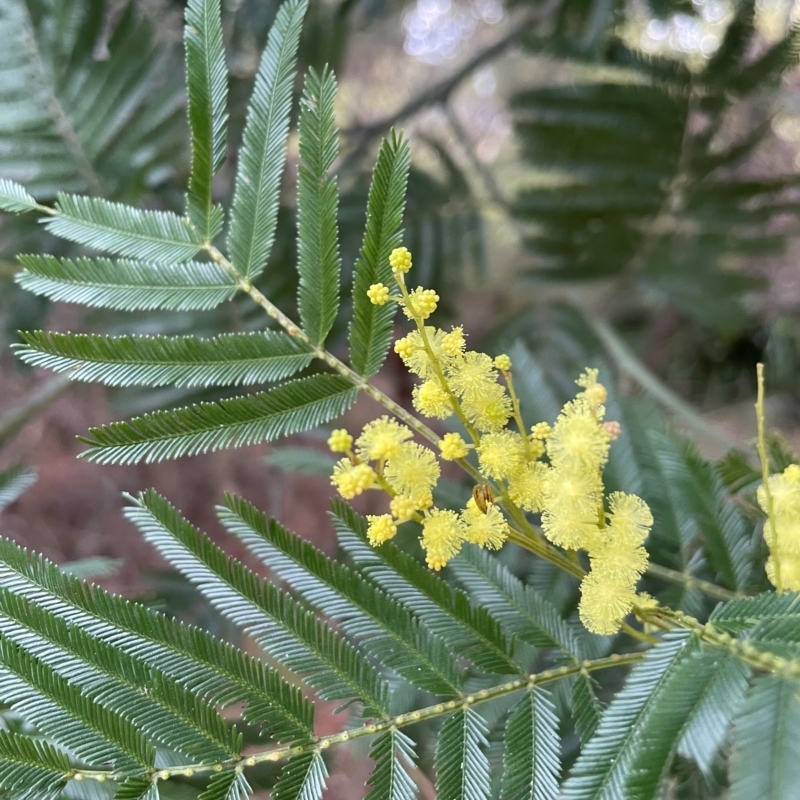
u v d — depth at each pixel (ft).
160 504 0.32
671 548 0.41
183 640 0.31
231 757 0.30
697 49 0.53
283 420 0.31
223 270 0.33
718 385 0.95
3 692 0.29
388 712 0.31
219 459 1.02
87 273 0.32
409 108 0.77
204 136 0.32
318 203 0.31
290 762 0.31
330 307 0.32
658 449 0.40
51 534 1.00
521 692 0.33
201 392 0.58
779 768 0.22
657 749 0.24
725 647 0.26
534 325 0.73
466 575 0.36
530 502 0.28
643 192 0.60
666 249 0.65
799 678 0.24
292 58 0.32
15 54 0.54
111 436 0.29
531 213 0.63
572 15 0.57
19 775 0.29
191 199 0.33
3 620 0.30
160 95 0.57
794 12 0.53
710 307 0.67
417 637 0.32
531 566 0.43
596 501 0.28
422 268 0.70
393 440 0.27
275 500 0.87
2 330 0.63
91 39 0.55
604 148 0.58
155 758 0.30
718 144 0.60
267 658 0.61
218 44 0.32
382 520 0.27
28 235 0.58
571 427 0.27
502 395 0.28
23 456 1.00
